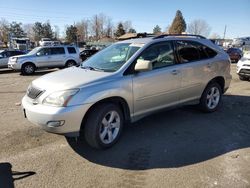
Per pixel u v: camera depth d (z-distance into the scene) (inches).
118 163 157.2
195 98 230.7
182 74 210.8
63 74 182.5
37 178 140.2
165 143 184.9
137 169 150.6
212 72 238.1
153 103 196.2
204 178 141.0
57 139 189.6
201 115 243.9
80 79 168.2
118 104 181.9
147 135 198.4
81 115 158.2
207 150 174.1
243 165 154.8
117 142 185.2
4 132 202.2
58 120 153.7
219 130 208.7
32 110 160.6
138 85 182.9
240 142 186.7
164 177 142.3
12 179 138.8
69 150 173.2
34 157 162.9
